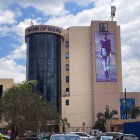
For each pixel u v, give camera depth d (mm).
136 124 42344
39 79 101062
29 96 41094
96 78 100188
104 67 101188
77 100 100438
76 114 99250
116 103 99125
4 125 47844
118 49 104688
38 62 102312
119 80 103500
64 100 100125
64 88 103312
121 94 102812
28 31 104875
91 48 103938
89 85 101875
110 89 99938
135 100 102938
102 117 89375
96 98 98812
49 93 100562
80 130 96750
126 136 20766
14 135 40094
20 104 39875
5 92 41312
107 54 102188
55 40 104375
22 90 41500
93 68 101062
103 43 102750
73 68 102812
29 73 102938
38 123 41719
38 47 103125
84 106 100125
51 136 18312
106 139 21688
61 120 86812
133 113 94375
